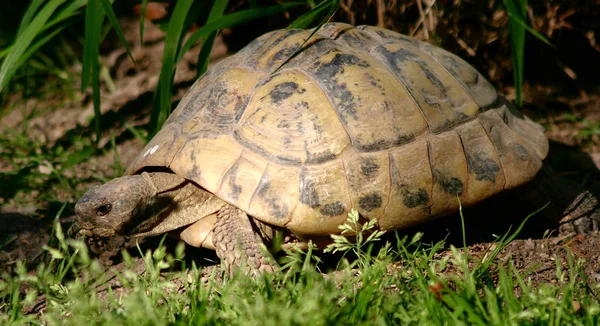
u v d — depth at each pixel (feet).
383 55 11.21
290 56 11.03
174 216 10.83
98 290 10.71
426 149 10.52
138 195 10.60
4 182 14.82
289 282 8.66
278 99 10.49
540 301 7.95
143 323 7.92
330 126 10.26
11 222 13.46
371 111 10.43
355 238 10.61
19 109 19.20
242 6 16.93
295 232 10.22
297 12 16.88
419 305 8.26
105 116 17.79
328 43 11.21
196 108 11.10
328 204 9.98
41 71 20.52
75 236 11.52
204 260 11.37
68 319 8.70
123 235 10.80
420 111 10.71
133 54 20.17
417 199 10.34
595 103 17.24
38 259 12.20
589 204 11.74
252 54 11.44
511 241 11.09
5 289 10.43
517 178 11.00
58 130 18.12
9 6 21.90
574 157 15.31
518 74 12.98
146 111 18.15
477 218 12.32
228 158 10.25
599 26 16.78
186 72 18.44
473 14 15.83
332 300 8.23
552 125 16.65
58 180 15.30
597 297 8.88
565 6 16.19
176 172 10.47
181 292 10.11
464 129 10.96
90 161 16.39
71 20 14.96
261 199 9.93
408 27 15.93
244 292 8.37
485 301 8.49
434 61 11.71
